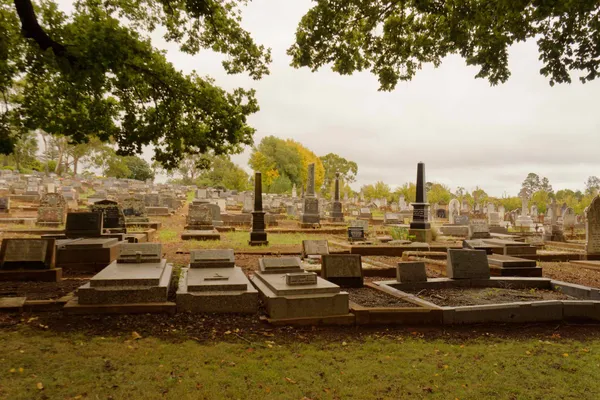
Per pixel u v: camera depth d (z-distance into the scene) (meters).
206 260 8.12
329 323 6.56
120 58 8.01
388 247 15.09
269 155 69.25
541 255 14.91
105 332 5.72
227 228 21.11
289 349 5.46
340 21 9.64
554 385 4.63
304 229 22.31
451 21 8.47
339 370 4.83
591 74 8.22
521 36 8.49
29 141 58.47
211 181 73.19
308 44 9.70
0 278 8.45
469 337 6.34
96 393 3.98
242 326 6.27
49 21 8.73
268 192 67.38
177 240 16.80
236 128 10.60
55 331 5.65
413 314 6.79
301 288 6.75
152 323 6.15
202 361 4.89
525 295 8.52
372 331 6.42
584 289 8.50
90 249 10.12
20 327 5.75
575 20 8.12
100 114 10.32
